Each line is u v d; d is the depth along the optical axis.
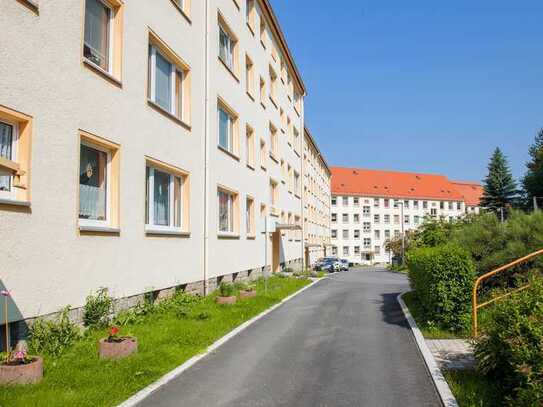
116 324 9.66
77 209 8.86
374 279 32.28
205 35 16.33
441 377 6.82
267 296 16.41
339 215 97.00
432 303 10.32
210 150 16.58
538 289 6.37
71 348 7.59
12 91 7.34
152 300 12.09
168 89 13.91
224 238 18.14
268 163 26.72
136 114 11.39
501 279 12.64
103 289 9.52
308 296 18.22
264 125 25.89
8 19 7.29
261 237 24.45
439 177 111.44
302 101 41.03
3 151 7.45
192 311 11.93
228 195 19.66
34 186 7.75
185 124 14.44
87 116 9.31
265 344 9.16
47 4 8.13
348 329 10.82
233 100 19.73
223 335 9.92
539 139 63.22
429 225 33.50
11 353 6.52
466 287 9.95
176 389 6.38
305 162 45.66
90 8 10.02
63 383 6.09
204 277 15.72
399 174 107.81
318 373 7.19
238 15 20.83
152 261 12.04
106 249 9.87
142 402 5.88
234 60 20.61
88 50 9.89
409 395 6.20
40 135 7.91
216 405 5.80
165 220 13.52
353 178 101.69
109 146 10.21
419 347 8.79
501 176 78.25
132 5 11.32
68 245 8.56
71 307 8.59
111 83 10.28
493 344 6.14
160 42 12.87
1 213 7.04
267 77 26.97
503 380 6.16
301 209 39.69
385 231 99.56
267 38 27.12
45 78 8.07
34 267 7.68
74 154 8.82
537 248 12.61
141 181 11.58
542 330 5.36
